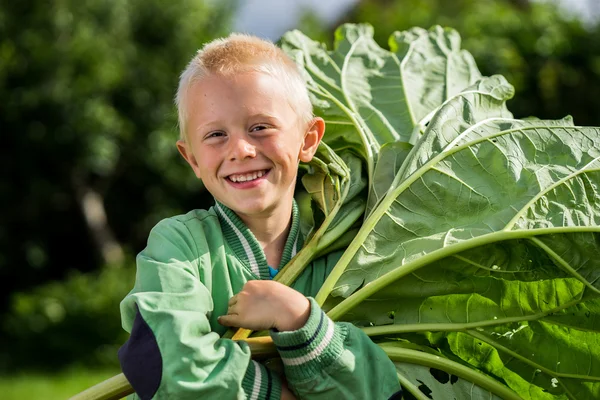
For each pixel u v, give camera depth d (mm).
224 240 2129
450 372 2158
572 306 2146
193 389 1766
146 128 13695
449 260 2145
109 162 13117
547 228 2131
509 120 2463
